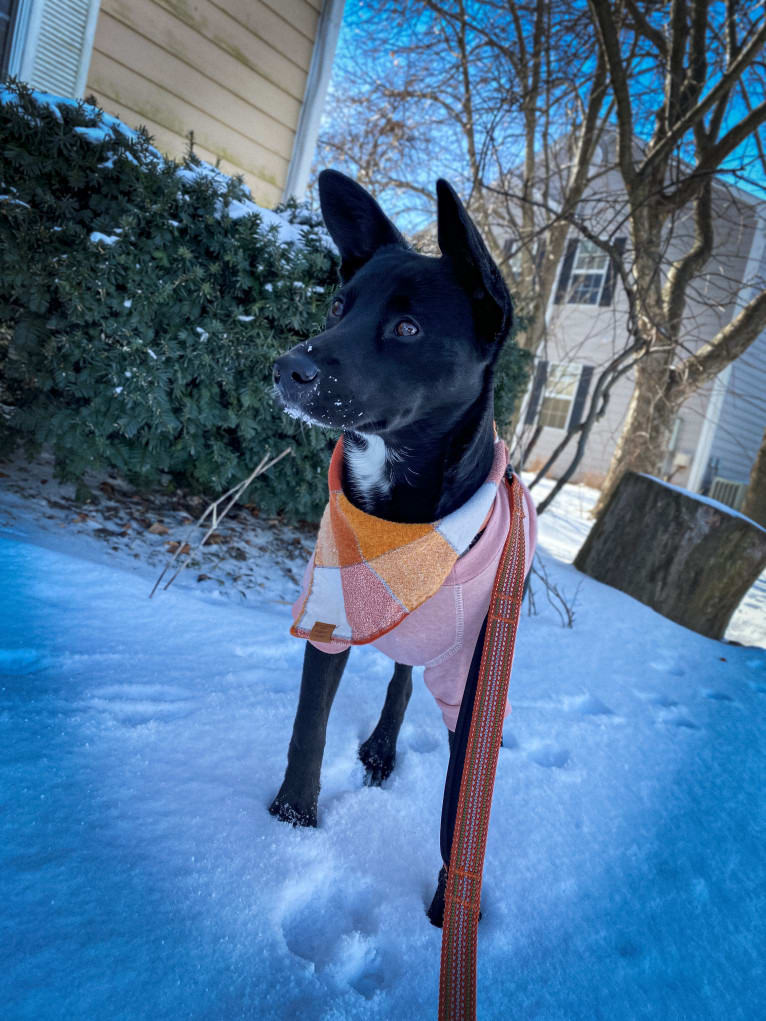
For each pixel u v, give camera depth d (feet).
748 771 8.42
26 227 10.10
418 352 4.80
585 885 5.88
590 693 9.83
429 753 7.30
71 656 7.09
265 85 20.75
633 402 29.48
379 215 5.69
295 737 5.56
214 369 11.39
